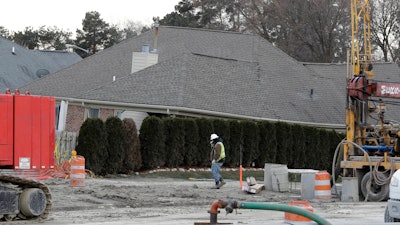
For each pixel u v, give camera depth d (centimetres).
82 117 5425
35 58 7800
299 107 5766
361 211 2719
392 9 9150
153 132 4503
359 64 3744
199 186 3681
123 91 5344
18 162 2414
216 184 3591
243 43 6450
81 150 4134
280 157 5222
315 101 5984
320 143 5494
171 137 4625
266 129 5162
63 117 5441
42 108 2495
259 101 5531
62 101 5459
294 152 5316
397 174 1870
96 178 4019
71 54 8362
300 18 9225
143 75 5503
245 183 3931
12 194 2175
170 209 2616
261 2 9688
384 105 3616
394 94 3609
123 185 3434
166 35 6550
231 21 10675
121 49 6425
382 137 3534
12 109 2417
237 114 5253
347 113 3647
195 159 4756
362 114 3634
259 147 5134
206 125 4816
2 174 2150
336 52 9256
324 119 5778
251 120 5319
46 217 2241
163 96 5175
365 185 3412
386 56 9162
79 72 6131
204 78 5519
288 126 5278
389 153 3472
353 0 3950
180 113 5103
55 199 2733
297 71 6341
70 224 2098
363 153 3556
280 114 5506
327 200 3278
